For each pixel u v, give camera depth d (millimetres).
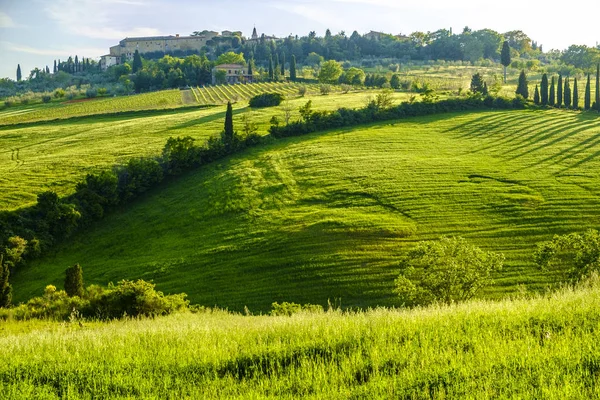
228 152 94312
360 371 10961
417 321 13703
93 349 13938
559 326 12266
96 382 11344
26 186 83062
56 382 11562
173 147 88562
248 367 11750
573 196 66125
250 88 194625
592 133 96562
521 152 86938
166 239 66250
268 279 52000
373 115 113062
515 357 10547
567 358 10203
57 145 110750
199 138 108125
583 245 34469
